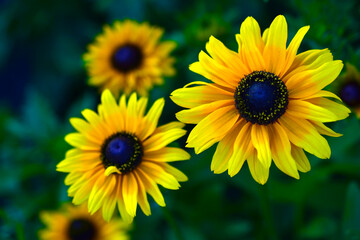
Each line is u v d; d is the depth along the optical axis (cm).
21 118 88
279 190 56
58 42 78
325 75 40
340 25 50
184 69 60
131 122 45
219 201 60
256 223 61
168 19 67
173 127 45
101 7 68
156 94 61
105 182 44
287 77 41
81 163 44
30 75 93
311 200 58
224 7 63
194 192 60
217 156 41
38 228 61
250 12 63
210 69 41
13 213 62
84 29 77
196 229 60
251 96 41
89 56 61
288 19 51
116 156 44
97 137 45
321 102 41
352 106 48
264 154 40
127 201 43
